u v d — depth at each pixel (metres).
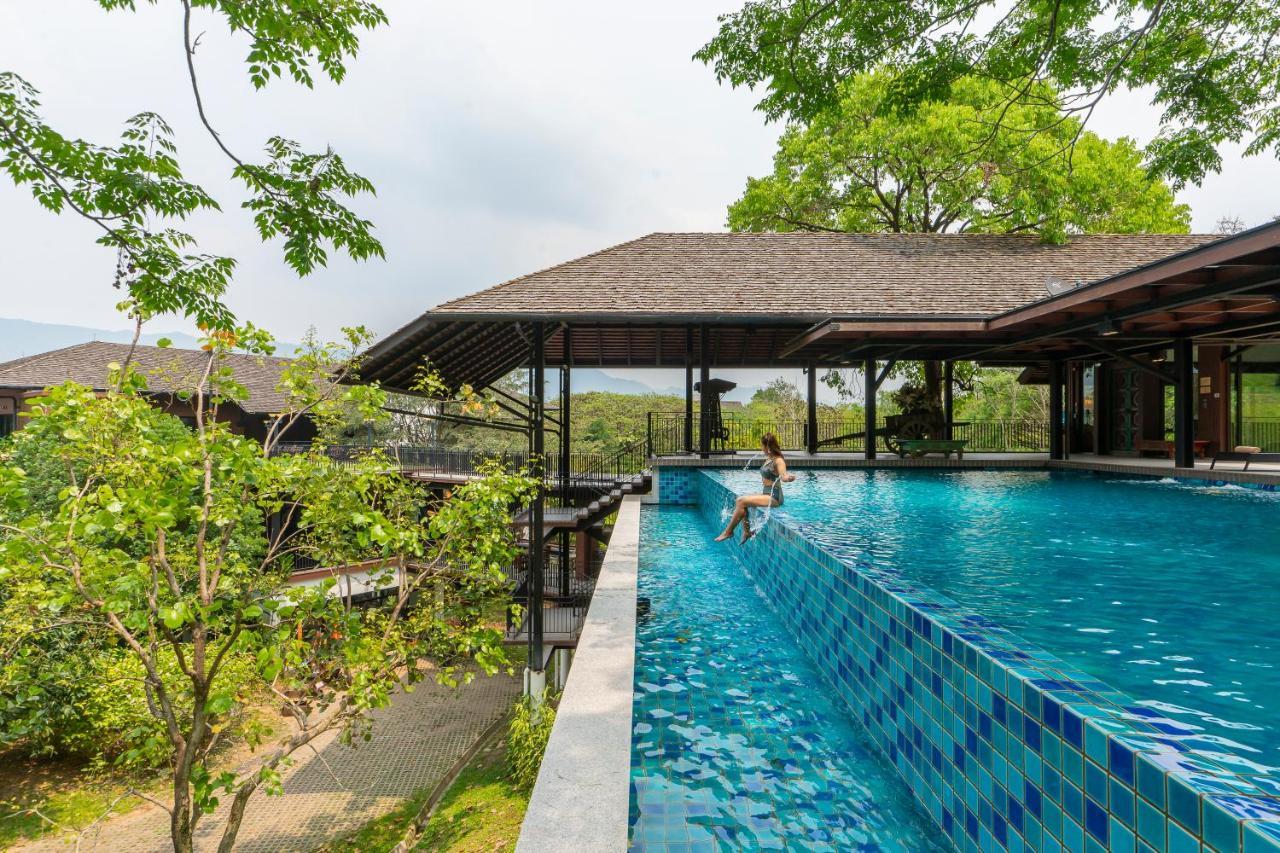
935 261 14.14
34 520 5.89
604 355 18.17
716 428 15.90
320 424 8.14
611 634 4.33
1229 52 8.02
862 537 5.38
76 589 6.00
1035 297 12.16
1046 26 7.48
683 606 6.25
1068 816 1.89
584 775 2.60
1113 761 1.70
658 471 13.37
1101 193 17.52
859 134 18.70
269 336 7.34
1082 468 12.66
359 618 7.08
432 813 10.94
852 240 15.32
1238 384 12.38
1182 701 2.02
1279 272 6.40
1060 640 2.67
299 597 6.56
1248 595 3.54
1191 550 4.90
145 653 6.31
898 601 3.30
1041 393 27.94
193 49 6.34
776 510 7.22
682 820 2.84
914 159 18.20
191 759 6.43
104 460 5.91
